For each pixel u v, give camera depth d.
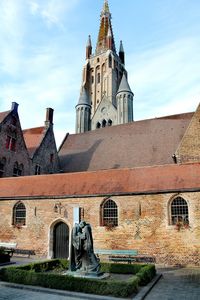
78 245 15.20
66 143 45.84
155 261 20.70
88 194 23.55
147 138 39.03
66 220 23.78
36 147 39.00
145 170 24.50
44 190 25.55
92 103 76.31
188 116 39.66
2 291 12.66
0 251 19.69
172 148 35.66
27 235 24.67
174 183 22.00
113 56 75.50
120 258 20.91
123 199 22.67
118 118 62.12
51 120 42.94
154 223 21.44
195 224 20.48
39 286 13.18
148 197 22.06
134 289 12.10
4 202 26.23
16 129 35.44
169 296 12.12
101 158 39.41
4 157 32.75
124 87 63.59
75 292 12.19
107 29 83.19
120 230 22.16
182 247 20.39
